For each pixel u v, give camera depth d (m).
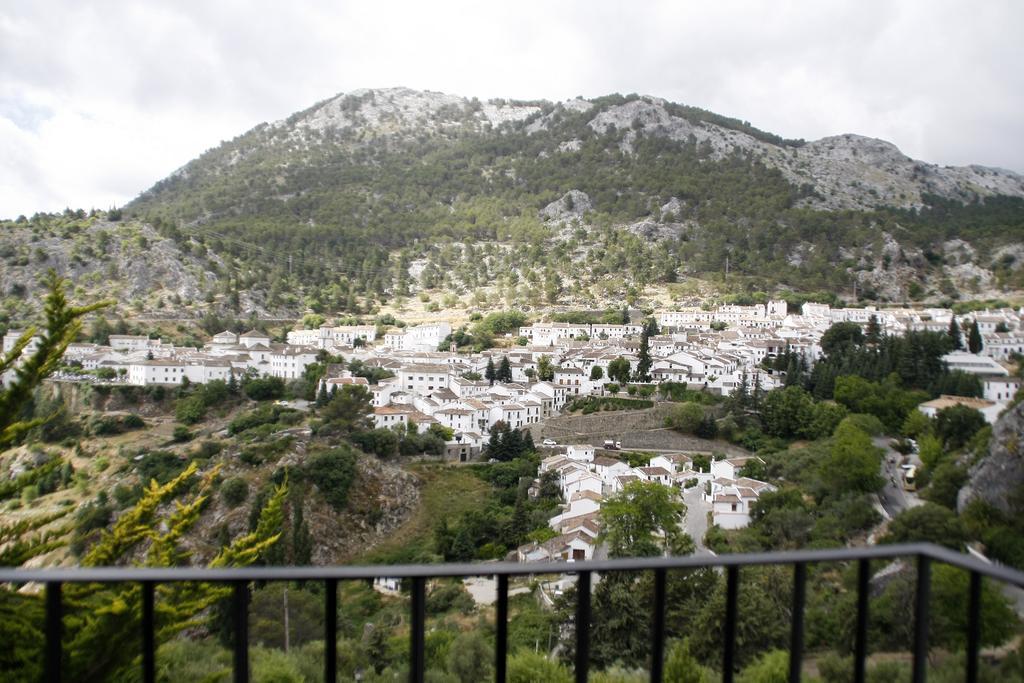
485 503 85.25
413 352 162.12
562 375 134.25
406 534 80.19
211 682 20.62
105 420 111.12
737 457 99.31
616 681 24.91
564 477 84.12
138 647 15.59
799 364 132.50
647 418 113.69
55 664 6.32
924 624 6.28
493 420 116.81
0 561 17.12
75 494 88.88
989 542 51.50
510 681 28.73
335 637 6.02
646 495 58.75
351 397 102.12
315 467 83.62
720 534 64.88
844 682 23.20
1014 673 22.95
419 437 101.62
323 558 73.94
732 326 180.88
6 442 18.22
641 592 30.77
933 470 72.44
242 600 6.85
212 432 107.94
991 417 94.69
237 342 177.00
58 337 18.91
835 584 28.58
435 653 34.00
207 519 75.44
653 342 153.38
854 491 68.06
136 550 67.25
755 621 27.03
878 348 131.25
